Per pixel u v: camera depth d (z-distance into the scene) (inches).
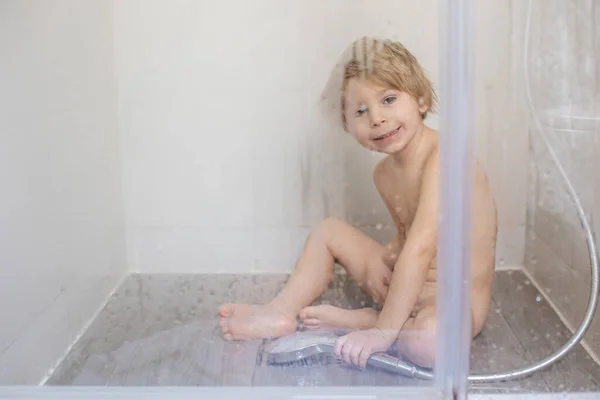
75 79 44.5
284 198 49.7
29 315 36.0
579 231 38.6
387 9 44.4
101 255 47.2
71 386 33.1
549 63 38.8
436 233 34.3
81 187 44.7
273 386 32.3
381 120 42.2
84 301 43.2
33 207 37.2
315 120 49.4
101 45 49.7
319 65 49.9
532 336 36.3
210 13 51.5
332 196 47.7
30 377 34.8
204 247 51.8
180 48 52.0
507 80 38.9
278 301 42.8
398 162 42.1
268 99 51.2
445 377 31.1
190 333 39.8
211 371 34.4
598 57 38.0
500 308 38.4
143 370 35.0
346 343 35.7
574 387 32.6
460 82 31.6
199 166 53.1
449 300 31.1
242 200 51.7
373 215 46.6
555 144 39.4
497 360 34.4
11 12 35.4
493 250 38.9
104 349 38.1
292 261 48.2
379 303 40.3
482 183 36.9
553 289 40.0
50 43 40.6
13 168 35.1
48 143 39.8
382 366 33.4
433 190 36.3
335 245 45.2
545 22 38.5
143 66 52.1
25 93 36.8
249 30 51.3
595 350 35.6
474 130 32.9
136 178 52.8
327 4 49.0
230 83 52.3
